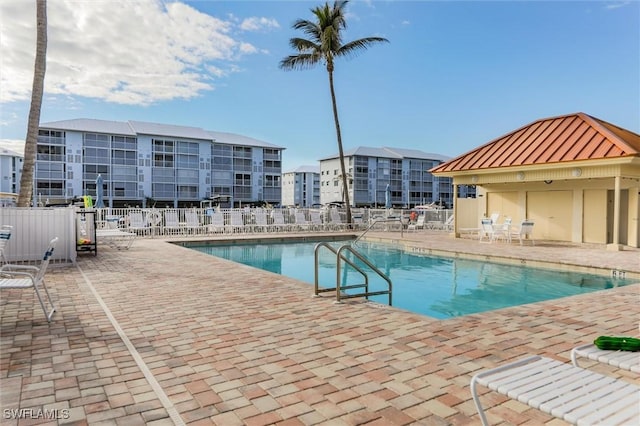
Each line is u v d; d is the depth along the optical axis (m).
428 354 3.73
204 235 18.16
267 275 8.06
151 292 6.45
